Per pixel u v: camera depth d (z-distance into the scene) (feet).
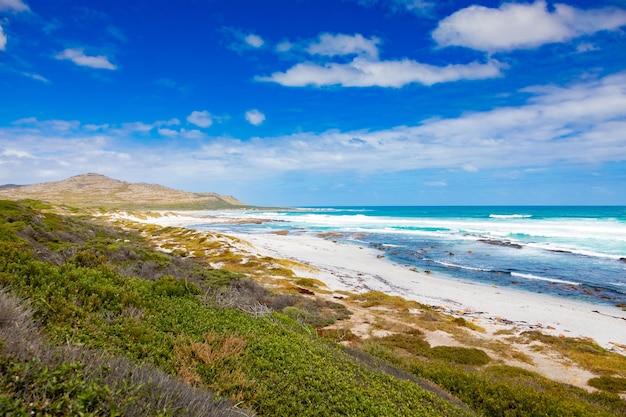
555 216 435.53
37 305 26.13
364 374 31.81
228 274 93.71
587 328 84.33
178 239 215.92
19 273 31.86
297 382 26.27
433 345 65.82
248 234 290.97
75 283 33.17
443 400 31.65
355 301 99.81
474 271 149.69
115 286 37.42
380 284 128.06
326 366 30.42
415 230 306.76
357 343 61.36
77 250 74.18
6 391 13.07
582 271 144.25
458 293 116.57
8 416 11.81
